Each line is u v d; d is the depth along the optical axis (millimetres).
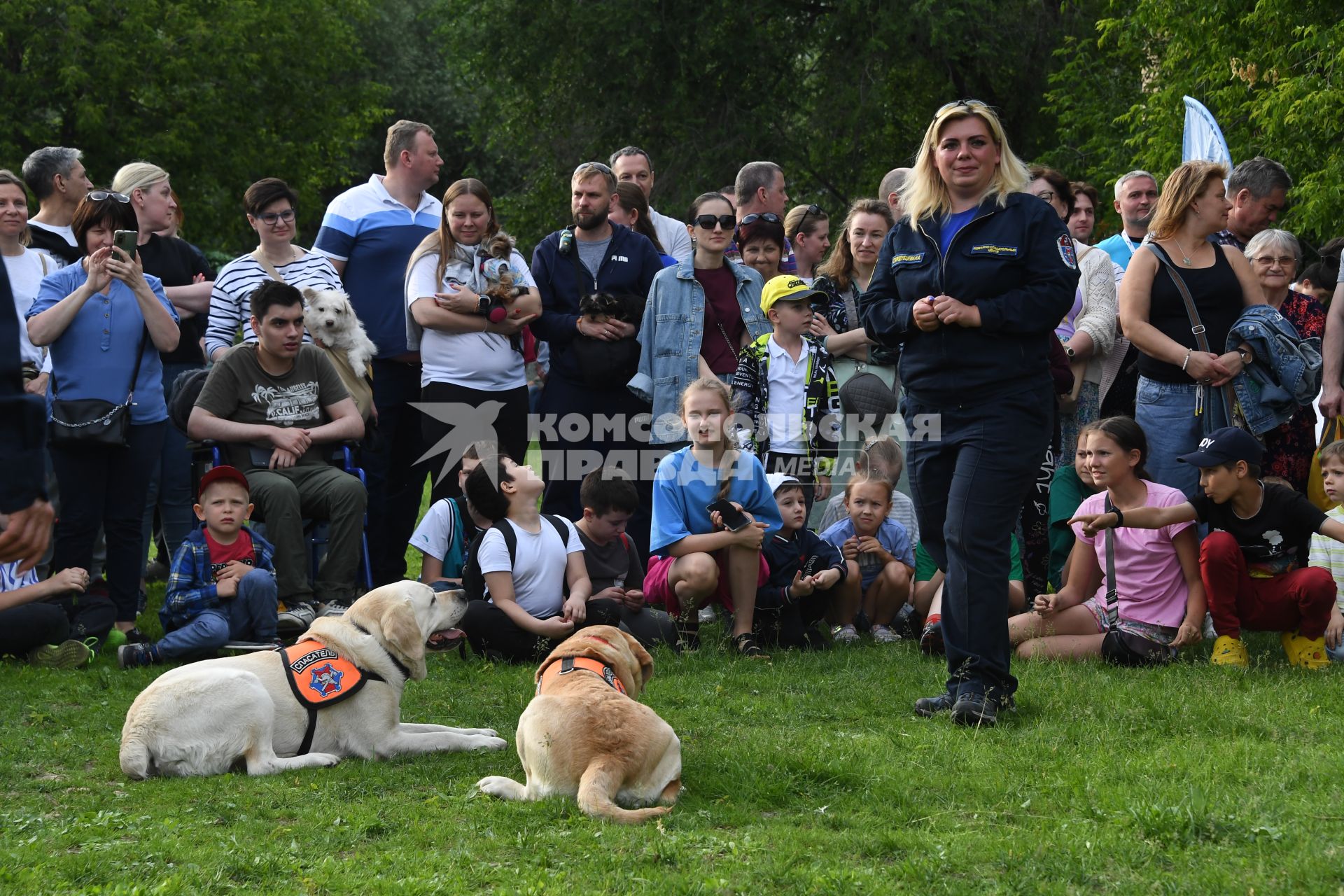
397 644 4316
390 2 35594
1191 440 5980
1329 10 14766
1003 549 4586
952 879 3021
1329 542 5922
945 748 4176
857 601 6375
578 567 5980
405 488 7430
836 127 22484
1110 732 4312
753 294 7141
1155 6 16734
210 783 3920
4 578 5961
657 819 3490
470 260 6832
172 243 7633
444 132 36406
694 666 5648
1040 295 4441
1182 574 5727
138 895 2992
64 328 5973
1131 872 3008
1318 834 3176
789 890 3000
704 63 22953
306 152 27547
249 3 25812
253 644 5730
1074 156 21344
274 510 6113
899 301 4742
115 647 6082
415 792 3893
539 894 2977
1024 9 22500
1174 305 5961
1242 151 15383
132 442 6215
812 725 4652
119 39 24125
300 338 6375
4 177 6504
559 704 3744
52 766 4188
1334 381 6512
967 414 4586
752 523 5957
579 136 24422
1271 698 4723
